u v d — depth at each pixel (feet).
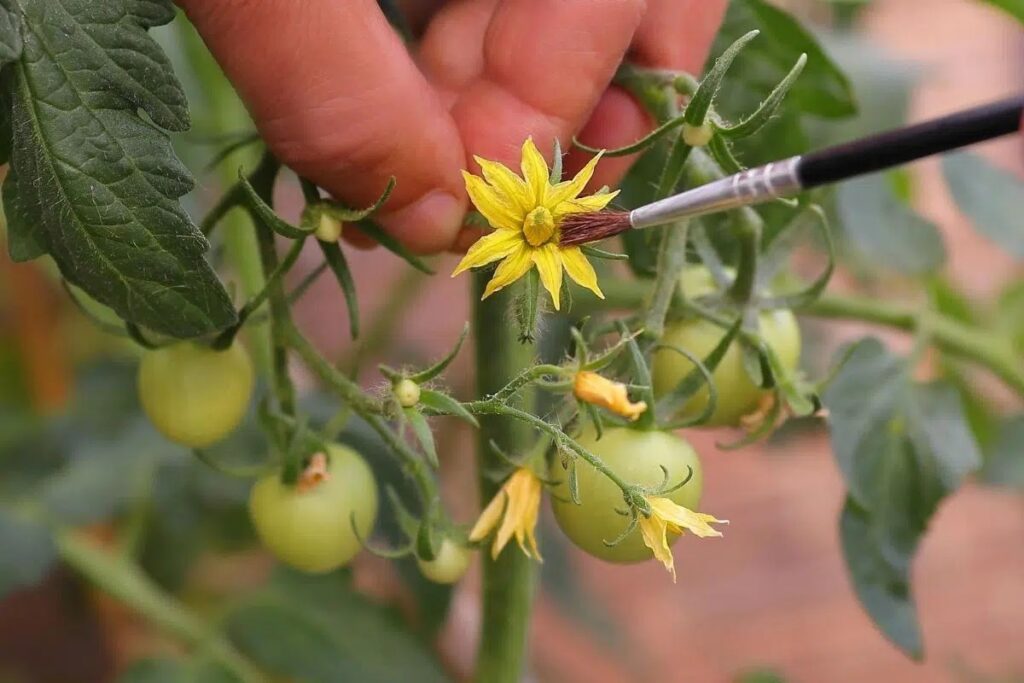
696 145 0.98
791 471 3.33
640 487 0.96
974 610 2.95
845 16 2.19
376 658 1.52
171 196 0.96
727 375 1.10
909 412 1.33
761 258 1.12
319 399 1.47
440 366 0.99
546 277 0.95
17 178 0.97
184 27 1.58
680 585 3.02
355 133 0.99
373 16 0.98
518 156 1.02
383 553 1.06
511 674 1.22
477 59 1.09
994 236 1.64
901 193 1.76
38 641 2.59
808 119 1.82
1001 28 4.22
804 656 2.82
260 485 1.12
